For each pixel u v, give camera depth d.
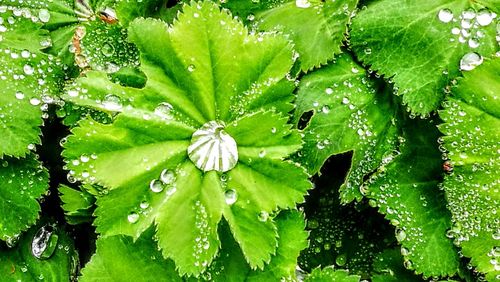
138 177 0.25
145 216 0.25
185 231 0.25
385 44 0.26
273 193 0.25
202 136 0.26
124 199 0.25
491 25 0.26
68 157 0.25
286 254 0.26
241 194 0.25
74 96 0.25
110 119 0.26
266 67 0.26
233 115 0.26
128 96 0.25
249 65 0.26
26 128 0.26
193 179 0.26
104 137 0.25
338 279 0.26
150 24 0.26
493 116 0.26
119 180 0.25
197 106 0.26
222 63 0.26
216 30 0.26
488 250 0.26
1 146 0.26
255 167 0.26
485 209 0.26
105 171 0.25
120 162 0.25
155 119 0.26
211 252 0.25
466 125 0.26
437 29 0.26
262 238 0.25
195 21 0.26
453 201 0.26
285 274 0.26
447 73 0.26
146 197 0.25
